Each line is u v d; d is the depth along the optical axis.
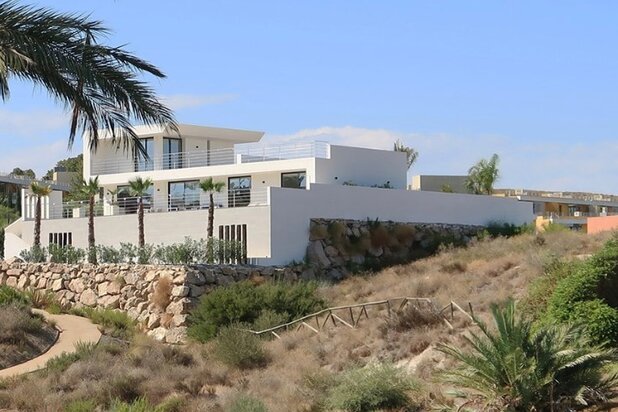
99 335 32.28
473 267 38.25
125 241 51.97
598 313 18.36
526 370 15.45
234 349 26.22
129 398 21.64
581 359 15.49
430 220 54.41
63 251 47.16
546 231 54.75
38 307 41.78
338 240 48.50
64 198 70.81
